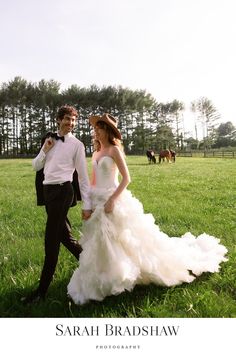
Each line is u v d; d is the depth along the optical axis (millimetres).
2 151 90625
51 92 90500
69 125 4801
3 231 7879
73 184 5031
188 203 11352
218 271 5301
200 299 4387
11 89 88938
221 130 153000
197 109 111875
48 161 4762
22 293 4746
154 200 12047
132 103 94312
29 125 90562
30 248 6469
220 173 23594
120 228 4676
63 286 4918
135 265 4656
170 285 4836
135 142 97438
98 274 4477
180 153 73125
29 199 12562
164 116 108812
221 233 7434
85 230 4719
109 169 4828
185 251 5461
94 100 92000
